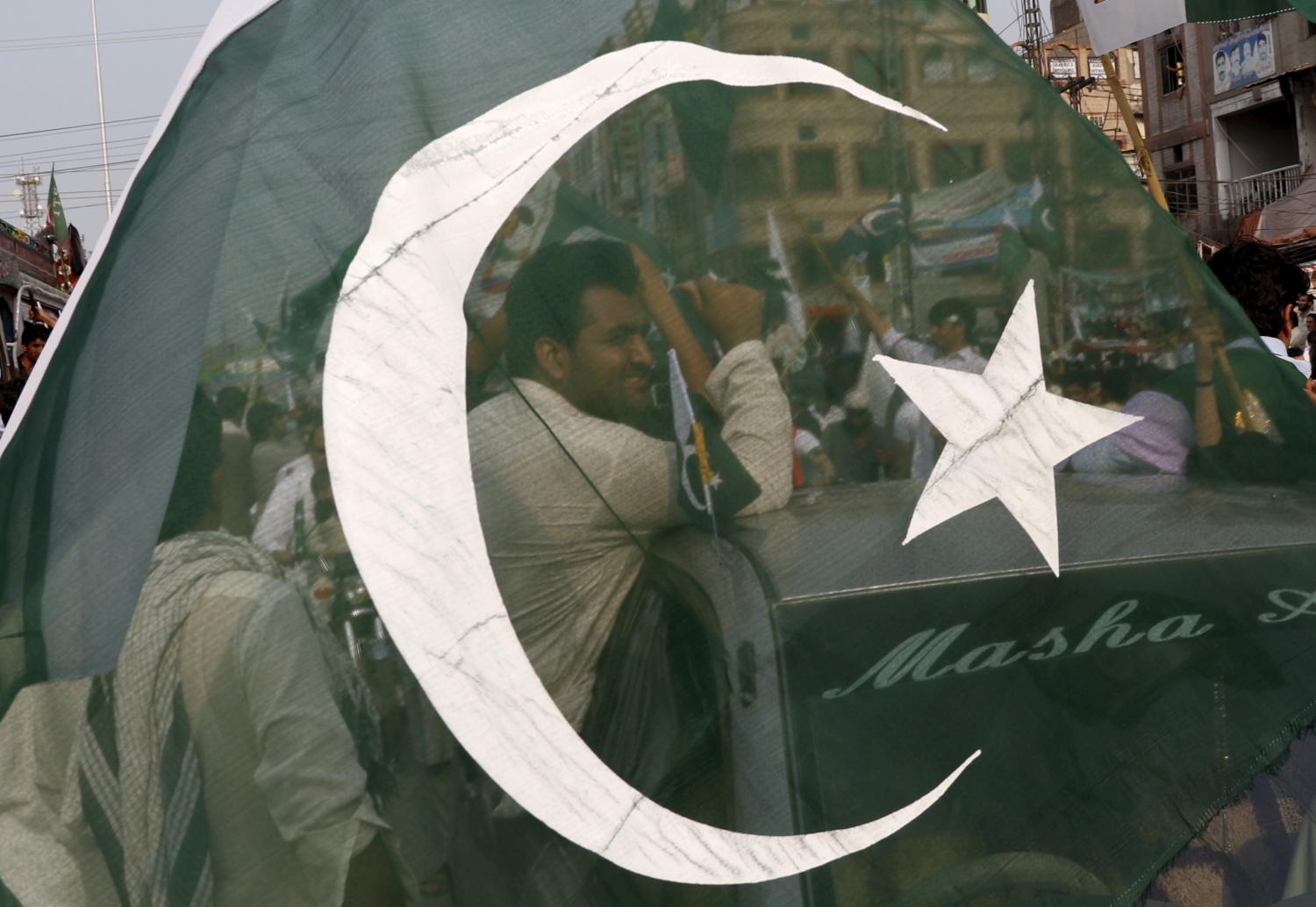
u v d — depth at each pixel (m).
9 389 4.56
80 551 1.10
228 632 1.09
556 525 1.16
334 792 1.08
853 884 1.17
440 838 1.09
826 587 1.21
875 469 1.24
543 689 1.13
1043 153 1.29
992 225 1.28
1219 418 1.30
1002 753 1.23
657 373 1.20
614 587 1.17
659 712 1.15
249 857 1.07
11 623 1.09
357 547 1.11
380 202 1.17
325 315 1.14
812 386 1.24
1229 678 1.27
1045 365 1.29
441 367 1.15
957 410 1.26
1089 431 1.29
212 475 1.11
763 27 1.27
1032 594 1.25
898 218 1.27
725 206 1.24
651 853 1.13
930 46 1.29
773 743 1.19
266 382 1.12
